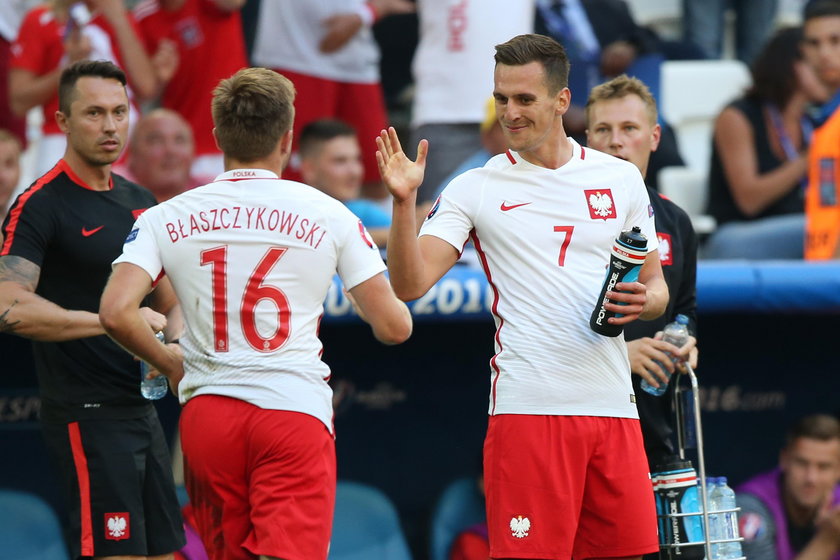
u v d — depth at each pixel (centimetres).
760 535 2369
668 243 1662
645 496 1415
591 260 1409
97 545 1577
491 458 1412
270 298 1332
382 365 2389
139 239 1344
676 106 3159
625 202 1431
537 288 1397
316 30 2728
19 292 1509
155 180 2373
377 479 2388
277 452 1323
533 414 1388
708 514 1532
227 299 1329
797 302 2227
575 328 1391
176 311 1670
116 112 1577
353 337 2372
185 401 1365
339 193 2395
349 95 2789
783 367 2492
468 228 1424
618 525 1403
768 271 2222
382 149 1320
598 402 1398
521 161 1422
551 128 1401
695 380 1578
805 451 2356
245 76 1375
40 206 1557
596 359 1397
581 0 2916
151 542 1627
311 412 1340
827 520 2355
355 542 2306
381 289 1363
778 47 2612
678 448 1661
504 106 1381
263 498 1325
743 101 2647
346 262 1362
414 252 1334
